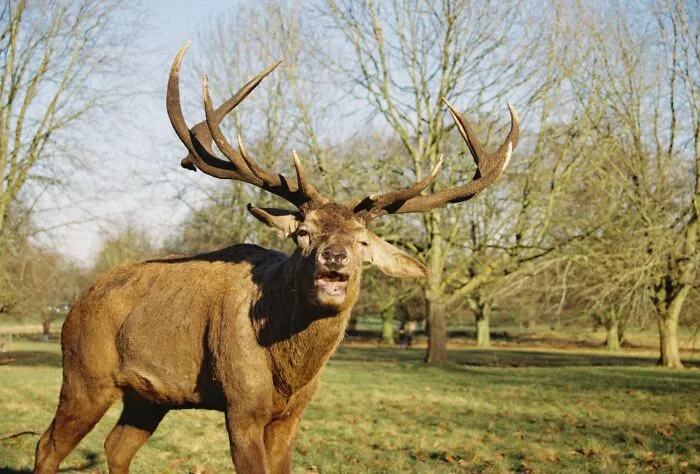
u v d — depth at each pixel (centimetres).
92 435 990
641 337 4947
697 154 2511
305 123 2569
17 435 902
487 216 2597
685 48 2555
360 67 2586
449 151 2559
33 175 2209
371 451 941
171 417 1172
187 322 584
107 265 3794
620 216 2555
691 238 2506
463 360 3108
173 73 620
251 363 549
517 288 2480
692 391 1745
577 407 1438
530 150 2592
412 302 4484
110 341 611
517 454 925
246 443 543
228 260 610
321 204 546
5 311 2502
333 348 551
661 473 824
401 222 2667
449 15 2497
